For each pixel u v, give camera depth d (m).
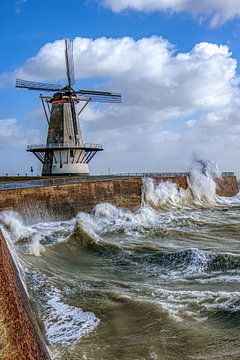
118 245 18.64
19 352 4.93
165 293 11.16
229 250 17.81
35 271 13.62
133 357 7.43
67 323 9.23
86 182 31.47
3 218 21.84
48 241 19.78
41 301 10.71
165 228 23.48
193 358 7.32
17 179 37.75
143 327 8.83
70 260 16.73
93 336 8.49
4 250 8.69
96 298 10.95
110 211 32.00
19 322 5.81
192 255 15.41
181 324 8.84
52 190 27.97
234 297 10.16
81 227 19.62
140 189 38.03
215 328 8.62
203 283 12.55
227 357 7.25
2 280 6.18
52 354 7.47
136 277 13.84
